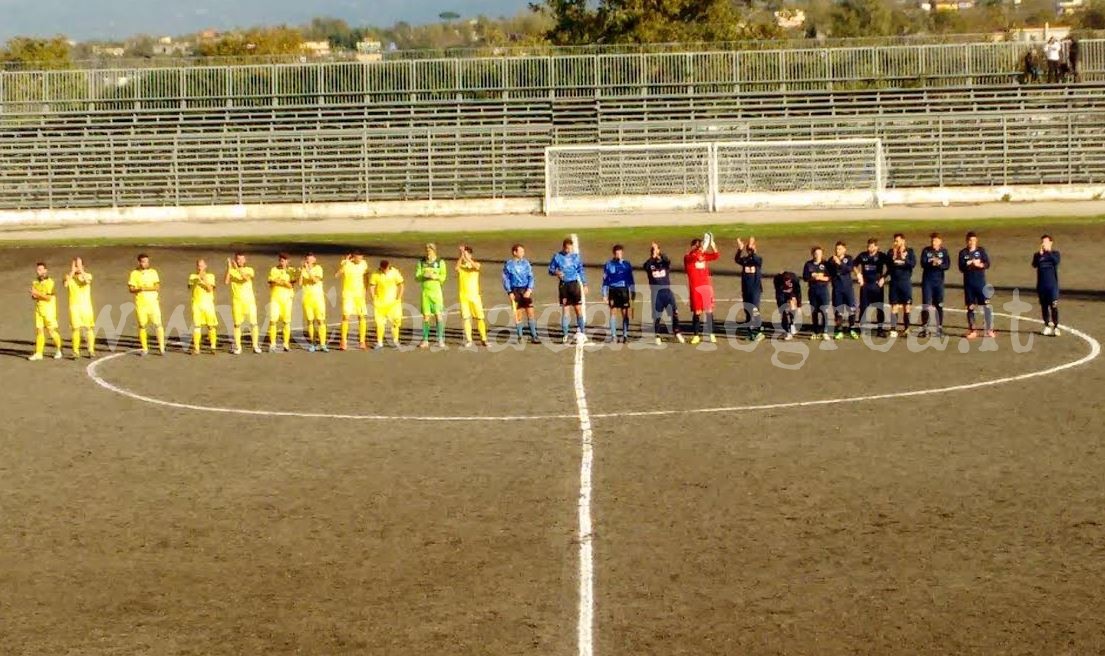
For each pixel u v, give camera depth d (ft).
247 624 47.06
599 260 141.69
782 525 56.24
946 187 192.54
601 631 45.78
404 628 46.39
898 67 215.51
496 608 47.93
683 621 46.47
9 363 96.02
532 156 199.41
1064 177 193.47
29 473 66.44
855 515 57.36
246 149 198.08
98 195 197.06
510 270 99.60
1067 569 50.55
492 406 79.10
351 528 57.06
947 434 70.33
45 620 47.83
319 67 214.69
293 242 161.17
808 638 44.93
